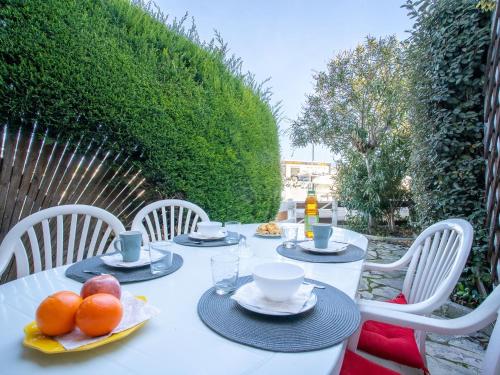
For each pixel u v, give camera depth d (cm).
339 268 101
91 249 129
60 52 186
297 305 64
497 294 77
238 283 81
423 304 91
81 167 204
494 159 194
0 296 73
